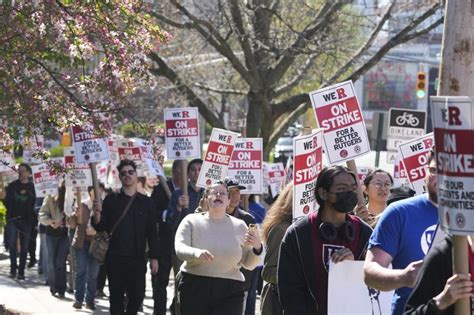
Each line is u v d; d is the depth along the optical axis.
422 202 6.48
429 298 5.30
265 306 9.53
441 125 5.01
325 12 25.86
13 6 11.89
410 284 5.86
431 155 6.42
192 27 23.98
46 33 11.87
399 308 6.39
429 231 6.43
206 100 40.03
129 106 13.38
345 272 7.33
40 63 12.43
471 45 9.20
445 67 9.34
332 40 25.42
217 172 13.62
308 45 25.81
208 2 26.38
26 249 20.27
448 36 9.30
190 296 9.72
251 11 25.91
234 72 34.03
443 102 4.98
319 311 7.43
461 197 4.93
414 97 67.75
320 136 10.00
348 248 7.50
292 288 7.50
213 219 9.75
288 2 27.05
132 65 12.45
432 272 5.29
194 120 14.59
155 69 26.70
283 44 26.27
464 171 4.92
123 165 12.60
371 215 10.38
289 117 27.73
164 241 14.02
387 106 68.62
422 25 32.19
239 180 14.27
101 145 15.09
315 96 10.45
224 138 13.59
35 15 11.89
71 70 13.78
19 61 12.09
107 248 12.64
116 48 12.31
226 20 25.12
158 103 33.72
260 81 25.89
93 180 15.09
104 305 16.56
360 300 7.30
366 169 15.25
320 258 7.47
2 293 17.77
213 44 24.70
